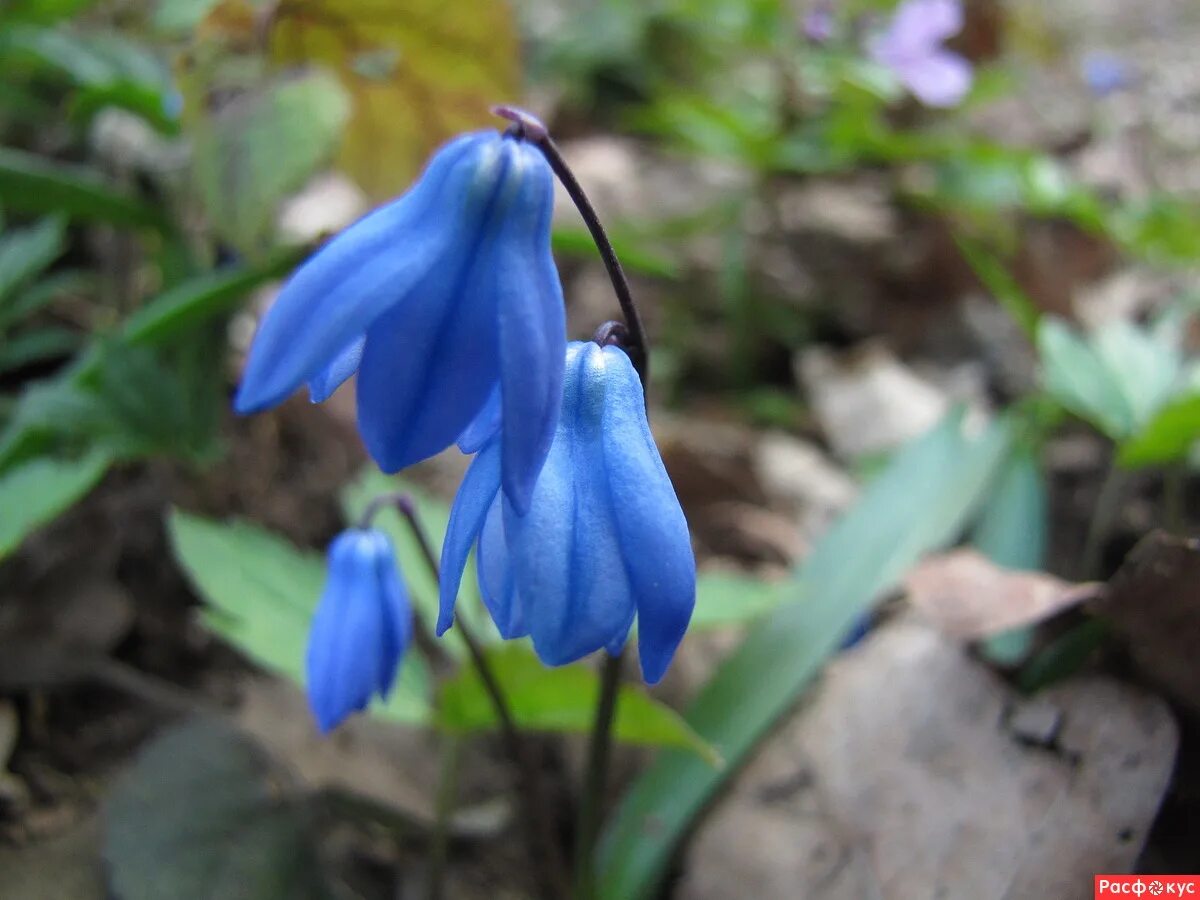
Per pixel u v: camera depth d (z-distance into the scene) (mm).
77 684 97
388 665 76
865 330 191
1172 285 188
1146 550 83
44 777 89
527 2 279
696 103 174
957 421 114
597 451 50
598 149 237
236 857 82
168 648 105
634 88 249
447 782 86
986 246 188
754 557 136
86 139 145
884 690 92
